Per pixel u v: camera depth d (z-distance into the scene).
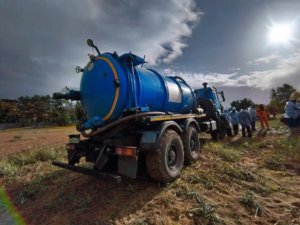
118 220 3.18
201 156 6.38
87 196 4.00
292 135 8.62
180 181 4.41
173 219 3.13
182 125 5.62
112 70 4.30
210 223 2.98
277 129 13.22
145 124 4.52
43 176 5.32
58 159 7.06
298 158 5.91
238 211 3.25
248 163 5.71
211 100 9.45
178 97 6.06
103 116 4.41
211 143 8.16
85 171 3.98
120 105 4.24
